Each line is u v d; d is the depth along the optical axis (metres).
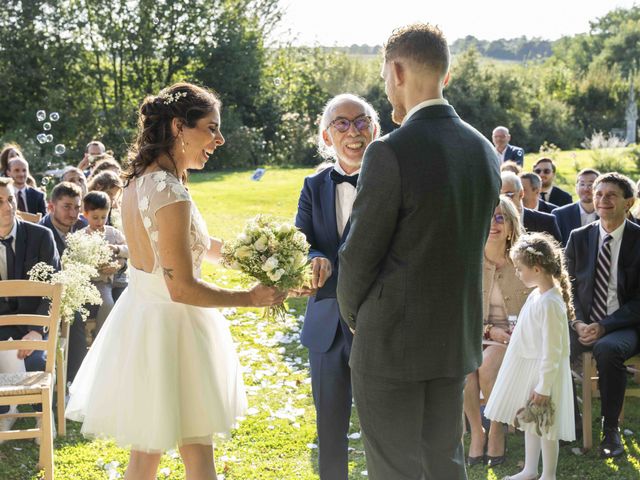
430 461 2.84
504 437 4.49
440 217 2.52
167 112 2.98
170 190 2.88
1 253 5.01
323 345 3.51
